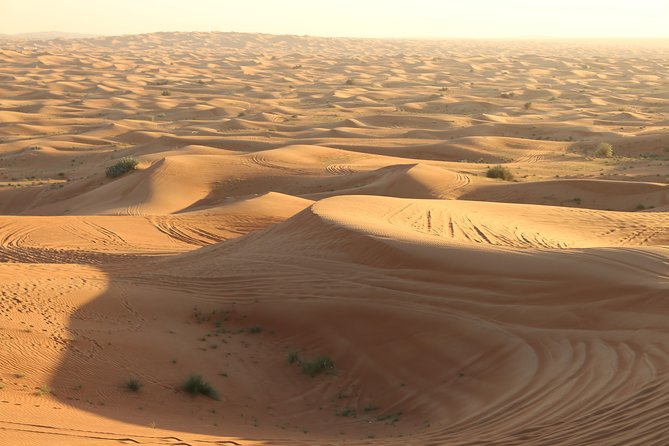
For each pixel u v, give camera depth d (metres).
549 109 104.69
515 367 12.65
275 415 12.48
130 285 18.86
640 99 115.56
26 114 99.88
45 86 138.62
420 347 14.49
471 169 49.22
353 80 162.75
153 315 16.69
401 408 12.68
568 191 39.12
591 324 13.52
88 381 12.18
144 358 13.80
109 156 65.00
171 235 30.50
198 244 29.41
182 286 19.17
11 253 26.42
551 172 49.25
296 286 18.16
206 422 11.27
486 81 166.25
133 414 10.98
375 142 66.06
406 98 124.19
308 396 13.52
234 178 47.16
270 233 23.58
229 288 18.78
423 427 11.20
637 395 9.49
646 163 52.03
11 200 49.69
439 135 73.56
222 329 16.58
